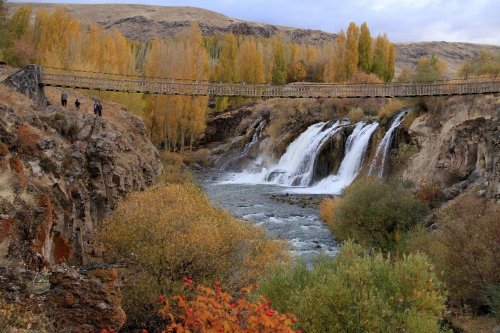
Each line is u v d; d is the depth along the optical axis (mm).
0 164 14109
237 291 16734
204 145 70438
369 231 26688
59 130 21828
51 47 59344
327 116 62125
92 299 9406
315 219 34250
